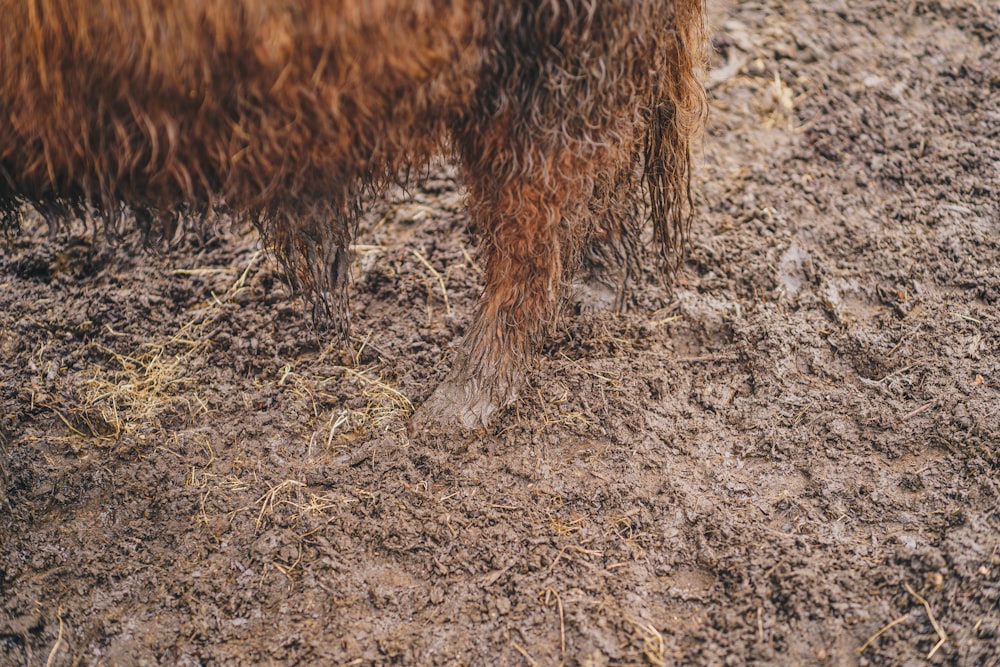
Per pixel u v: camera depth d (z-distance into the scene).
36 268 3.70
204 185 2.33
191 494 2.92
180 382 3.30
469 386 3.05
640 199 3.24
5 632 2.58
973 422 2.90
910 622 2.44
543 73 2.35
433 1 2.11
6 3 2.04
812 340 3.29
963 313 3.34
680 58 2.72
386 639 2.53
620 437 2.99
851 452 2.92
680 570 2.65
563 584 2.62
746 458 2.95
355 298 3.57
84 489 2.96
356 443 3.07
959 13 4.64
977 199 3.80
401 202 3.94
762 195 3.85
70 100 2.14
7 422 3.17
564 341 3.32
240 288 3.61
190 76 2.07
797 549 2.64
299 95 2.13
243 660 2.51
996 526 2.60
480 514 2.81
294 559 2.74
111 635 2.59
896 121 4.13
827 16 4.66
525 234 2.72
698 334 3.36
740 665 2.40
